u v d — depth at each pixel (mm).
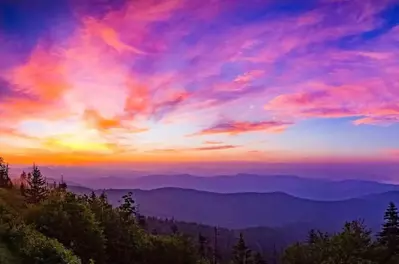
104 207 43906
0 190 66625
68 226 33688
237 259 87625
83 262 32531
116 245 41094
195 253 48031
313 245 44344
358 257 37156
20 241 23844
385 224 52000
